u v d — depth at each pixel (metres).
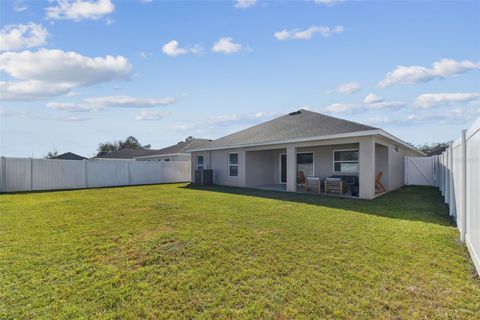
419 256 4.36
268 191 13.36
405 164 16.33
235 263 4.17
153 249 4.81
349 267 3.97
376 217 7.18
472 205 4.29
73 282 3.62
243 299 3.17
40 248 4.90
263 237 5.40
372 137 10.44
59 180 16.78
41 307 3.03
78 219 7.21
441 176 11.93
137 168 20.12
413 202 9.70
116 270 3.98
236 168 16.34
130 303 3.12
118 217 7.41
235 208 8.55
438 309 2.93
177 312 2.95
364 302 3.06
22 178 15.54
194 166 20.05
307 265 4.06
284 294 3.27
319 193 12.38
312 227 6.14
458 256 4.36
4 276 3.78
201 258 4.39
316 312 2.90
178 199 10.81
